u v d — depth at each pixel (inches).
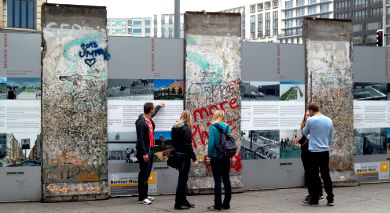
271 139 402.6
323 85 415.8
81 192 348.8
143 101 368.2
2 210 314.5
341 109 420.8
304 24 412.8
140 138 329.7
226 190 317.4
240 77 389.4
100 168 355.3
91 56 354.6
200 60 378.9
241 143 393.1
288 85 407.5
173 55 376.2
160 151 373.4
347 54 422.9
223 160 314.7
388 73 444.1
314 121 330.0
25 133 344.5
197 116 377.1
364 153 436.5
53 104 346.0
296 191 393.1
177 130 319.3
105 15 358.3
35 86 346.3
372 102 438.9
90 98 353.7
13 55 343.0
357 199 356.5
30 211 311.0
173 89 376.2
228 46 385.7
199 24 379.2
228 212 309.6
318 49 414.6
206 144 379.2
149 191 372.2
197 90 377.7
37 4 1178.0
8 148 342.3
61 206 328.2
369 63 437.7
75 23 351.9
